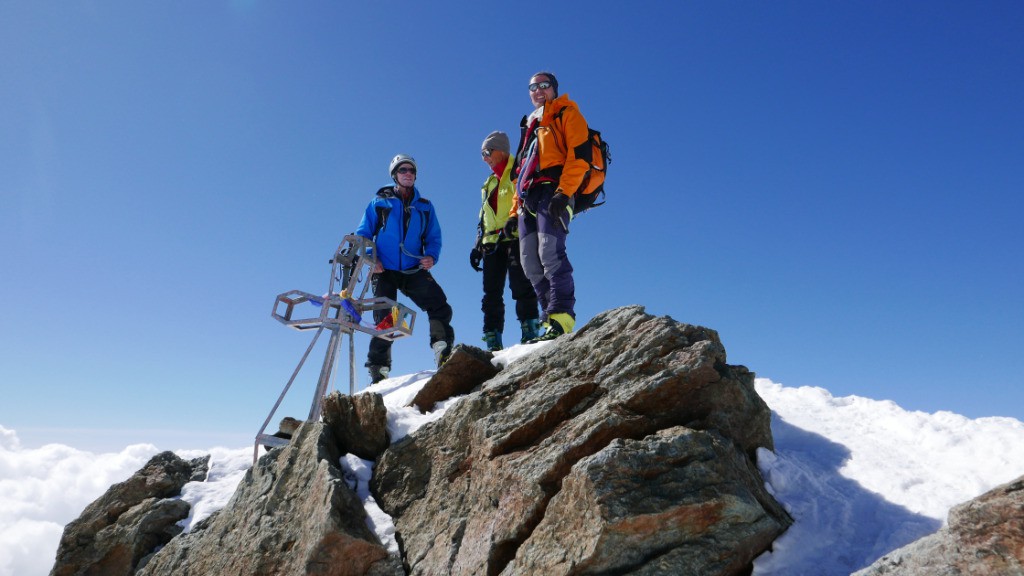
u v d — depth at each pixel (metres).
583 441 3.36
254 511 4.30
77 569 4.94
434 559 3.54
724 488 3.00
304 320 6.17
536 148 5.32
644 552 2.88
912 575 2.36
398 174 6.92
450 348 6.22
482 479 3.71
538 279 5.45
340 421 4.75
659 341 3.72
